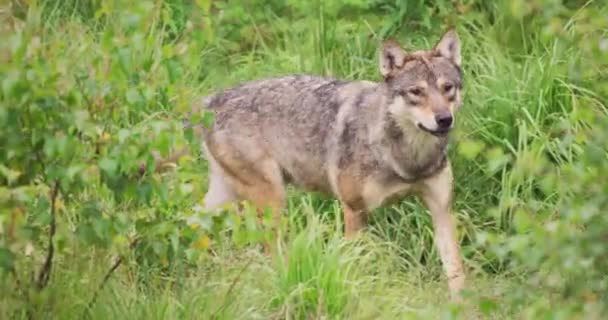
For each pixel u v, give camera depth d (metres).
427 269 12.97
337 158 12.95
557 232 8.05
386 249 12.97
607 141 8.26
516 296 8.40
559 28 8.68
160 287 11.34
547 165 8.50
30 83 8.89
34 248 10.07
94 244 9.77
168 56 9.60
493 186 13.62
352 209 13.02
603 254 8.12
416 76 12.46
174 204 9.91
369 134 12.71
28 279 10.05
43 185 9.56
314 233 11.62
